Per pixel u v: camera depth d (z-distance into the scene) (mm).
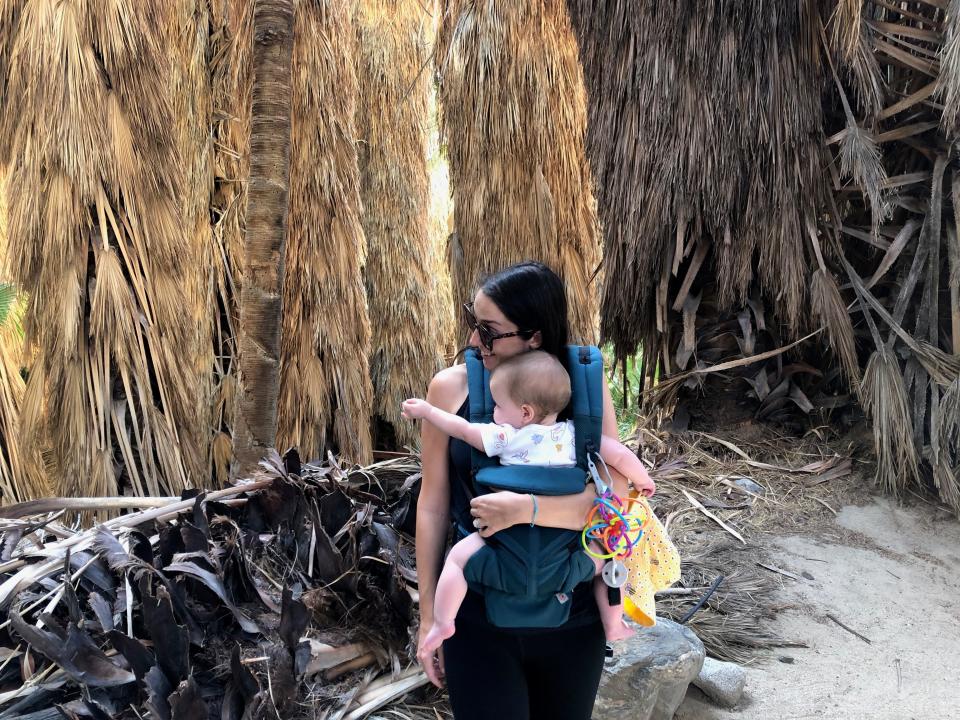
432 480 1771
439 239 12055
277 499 2867
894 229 4453
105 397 5340
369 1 9633
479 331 1762
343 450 6660
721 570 3506
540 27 5902
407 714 2303
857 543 3734
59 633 2047
